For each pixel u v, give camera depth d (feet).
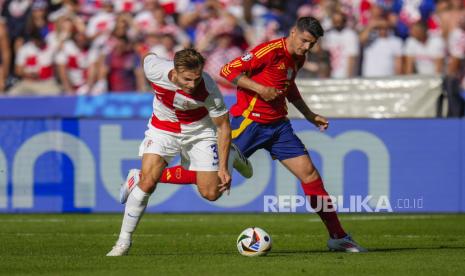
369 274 64.23
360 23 196.75
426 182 133.80
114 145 137.39
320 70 180.75
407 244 93.61
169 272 65.10
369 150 133.18
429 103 148.66
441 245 92.12
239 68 82.58
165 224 119.55
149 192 77.51
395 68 191.72
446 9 197.06
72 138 138.10
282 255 79.05
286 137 85.10
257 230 78.38
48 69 196.44
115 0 200.95
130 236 78.74
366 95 150.10
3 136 138.82
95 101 168.04
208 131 80.07
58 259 75.10
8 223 121.29
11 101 171.01
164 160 78.43
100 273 64.85
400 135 133.28
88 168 137.90
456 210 134.10
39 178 138.62
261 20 195.72
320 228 114.11
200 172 80.23
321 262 72.02
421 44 193.16
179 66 69.67
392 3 197.16
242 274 63.93
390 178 133.49
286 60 83.41
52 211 138.21
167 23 196.44
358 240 98.32
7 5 204.54
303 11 198.08
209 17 194.29
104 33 196.34
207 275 63.31
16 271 66.85
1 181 138.92
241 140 85.87
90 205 138.00
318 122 89.20
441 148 133.39
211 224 119.44
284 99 85.51
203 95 73.31
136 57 189.67
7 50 199.72
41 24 200.03
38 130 138.51
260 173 135.13
